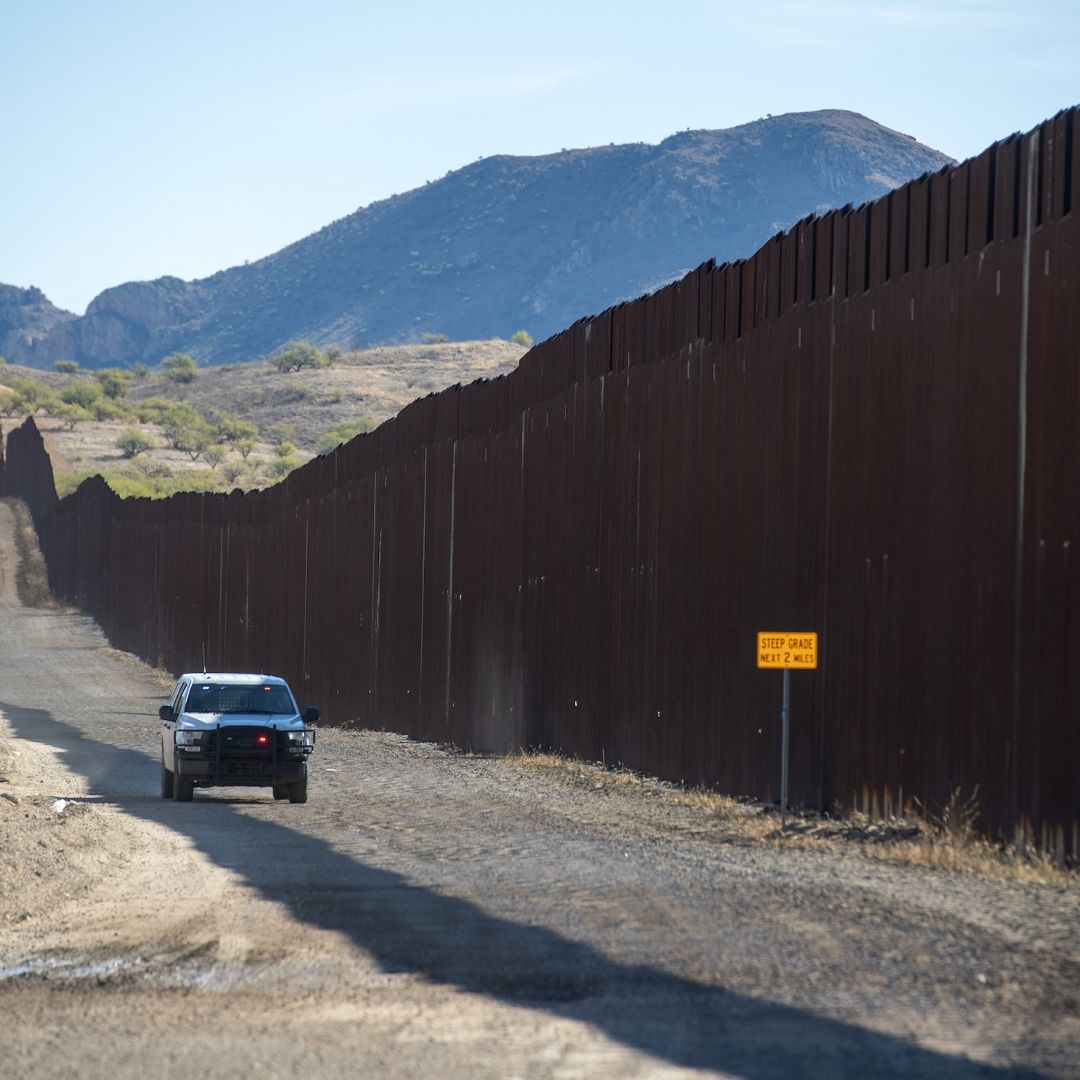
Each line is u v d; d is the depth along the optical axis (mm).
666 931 33500
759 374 68625
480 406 111500
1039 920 33562
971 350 50656
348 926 35156
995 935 31734
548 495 96812
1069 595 44500
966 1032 23938
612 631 85875
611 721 85688
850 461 59594
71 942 34062
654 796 70688
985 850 46594
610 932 33594
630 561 83500
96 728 135500
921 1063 22109
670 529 78250
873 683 57031
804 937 32094
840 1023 24656
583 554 90625
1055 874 41375
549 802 68562
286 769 70125
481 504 110000
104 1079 21844
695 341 75938
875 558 57281
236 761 69812
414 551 125500
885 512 56531
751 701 67938
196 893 41250
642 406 82375
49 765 97000
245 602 183500
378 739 121500
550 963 30266
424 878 43500
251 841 54188
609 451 86938
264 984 28844
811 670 62281
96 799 73938
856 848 48844
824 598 61469
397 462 130875
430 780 82375
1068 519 44688
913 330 54844
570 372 93750
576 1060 22516
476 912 36875
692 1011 25750
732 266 72125
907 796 54125
